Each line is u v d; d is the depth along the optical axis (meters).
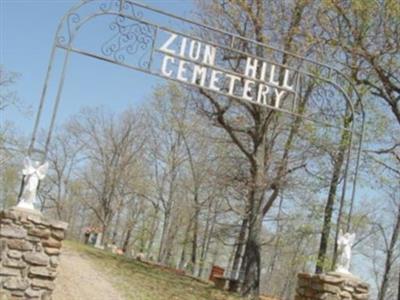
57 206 47.12
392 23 16.05
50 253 7.91
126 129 42.84
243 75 9.73
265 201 22.02
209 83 9.49
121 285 16.27
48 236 7.95
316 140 16.80
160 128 38.41
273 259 38.56
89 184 45.88
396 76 16.55
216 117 20.47
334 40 16.53
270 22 18.16
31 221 7.86
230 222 28.92
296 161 19.31
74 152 47.19
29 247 7.81
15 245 7.73
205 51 9.45
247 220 22.50
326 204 17.08
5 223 7.76
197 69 9.43
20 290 7.66
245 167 21.42
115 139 43.03
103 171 44.09
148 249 43.69
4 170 35.84
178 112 30.52
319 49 16.47
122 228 46.03
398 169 17.12
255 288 19.83
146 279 18.88
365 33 16.23
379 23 16.11
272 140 20.20
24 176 8.16
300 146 18.98
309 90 14.62
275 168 19.83
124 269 20.66
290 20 17.98
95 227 46.25
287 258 32.81
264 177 19.66
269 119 19.33
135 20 9.12
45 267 7.85
